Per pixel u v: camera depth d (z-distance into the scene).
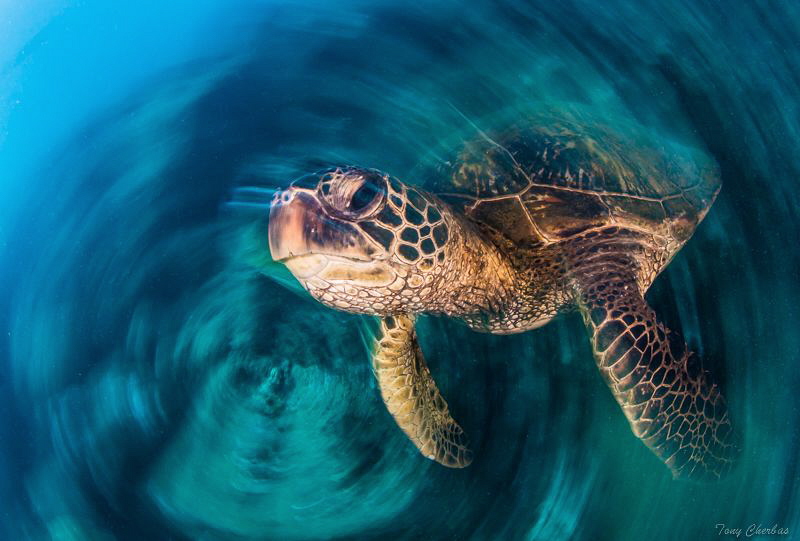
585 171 0.49
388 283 0.39
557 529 0.51
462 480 0.54
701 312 0.56
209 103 0.79
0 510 0.61
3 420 0.66
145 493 0.58
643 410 0.42
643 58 0.72
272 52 0.82
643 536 0.49
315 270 0.38
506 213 0.48
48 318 0.70
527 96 0.70
